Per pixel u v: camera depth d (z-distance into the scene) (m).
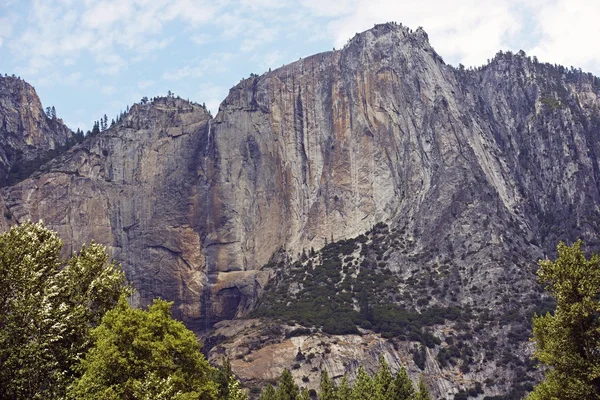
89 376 64.75
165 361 67.88
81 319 70.50
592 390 69.19
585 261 73.06
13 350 63.22
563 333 72.00
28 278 66.25
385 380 110.06
